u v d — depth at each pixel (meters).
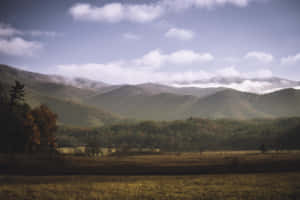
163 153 195.50
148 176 53.16
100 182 42.88
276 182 40.72
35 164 66.81
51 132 100.44
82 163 79.88
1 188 34.38
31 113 94.44
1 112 91.56
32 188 34.78
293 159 95.62
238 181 42.75
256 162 86.44
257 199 28.70
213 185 38.66
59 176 51.38
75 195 30.62
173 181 44.00
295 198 29.25
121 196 30.33
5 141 85.00
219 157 138.62
